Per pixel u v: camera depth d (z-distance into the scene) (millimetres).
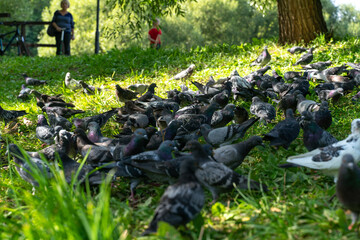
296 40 16188
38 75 15758
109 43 40281
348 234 3971
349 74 10828
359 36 16906
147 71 14258
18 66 17234
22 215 4484
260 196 5148
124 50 17359
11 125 9234
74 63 16578
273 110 8031
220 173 4895
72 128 8969
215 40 48406
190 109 7945
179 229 4340
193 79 12789
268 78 10859
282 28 16516
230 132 6621
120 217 4613
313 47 14836
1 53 23531
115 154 6090
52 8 45438
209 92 9742
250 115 8789
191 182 4188
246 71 12875
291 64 13477
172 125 6844
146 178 5496
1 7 39938
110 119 9227
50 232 3895
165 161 5246
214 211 4668
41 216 3994
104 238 3812
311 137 6066
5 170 6863
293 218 4383
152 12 16000
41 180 4586
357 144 5000
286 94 9320
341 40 16219
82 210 4156
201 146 5141
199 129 7328
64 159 5625
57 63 16891
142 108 8648
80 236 3861
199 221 4328
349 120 7887
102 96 11195
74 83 12156
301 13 16094
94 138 7008
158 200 5242
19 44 23484
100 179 5305
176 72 14047
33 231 3934
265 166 5957
